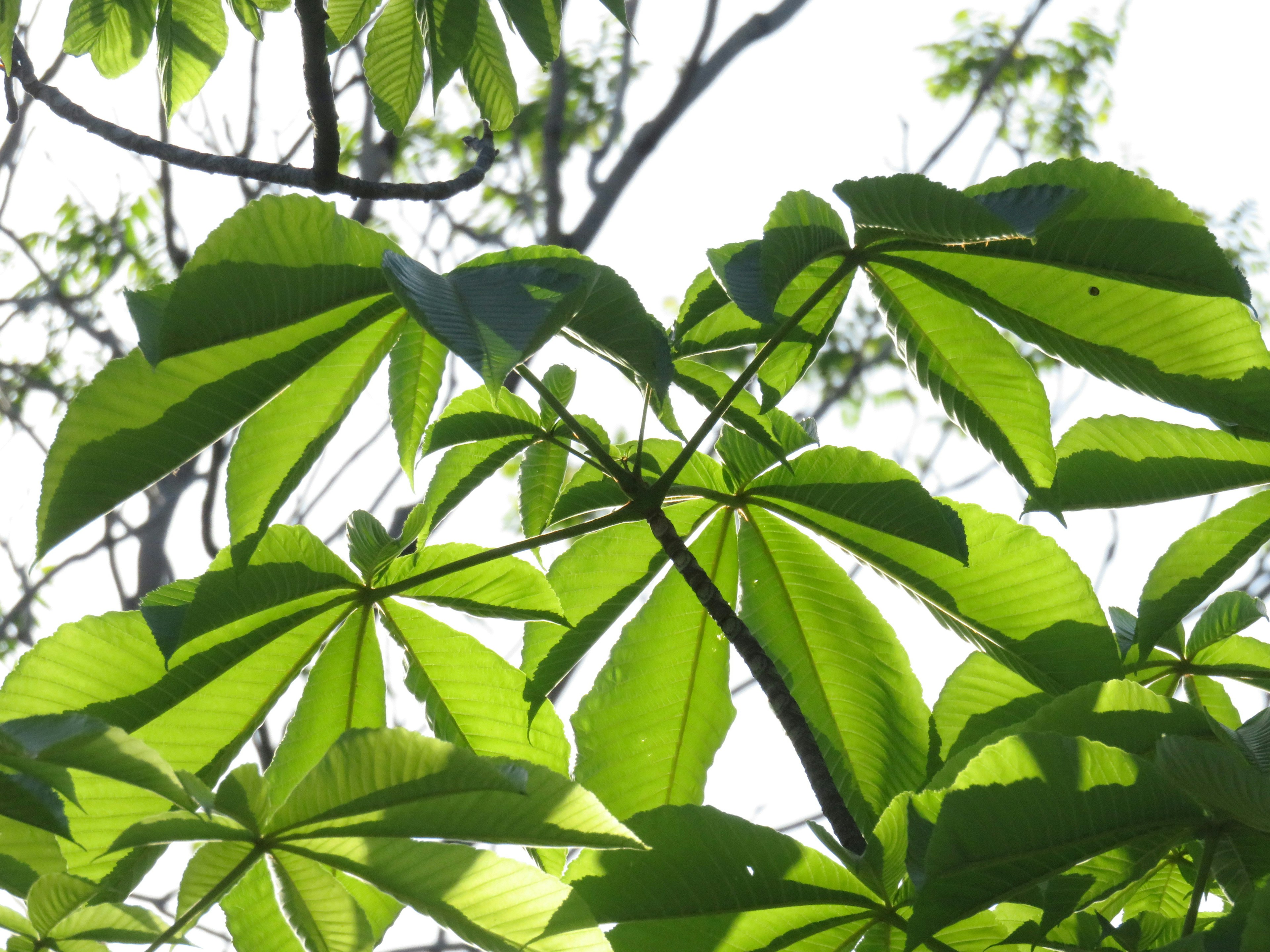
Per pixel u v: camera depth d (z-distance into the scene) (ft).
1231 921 4.79
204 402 5.26
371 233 5.27
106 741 4.66
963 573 5.74
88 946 4.91
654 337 5.21
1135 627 5.88
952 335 5.73
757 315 5.29
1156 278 5.45
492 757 4.87
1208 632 5.78
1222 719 5.83
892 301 5.75
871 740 5.86
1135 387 5.63
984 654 5.83
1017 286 5.60
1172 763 4.83
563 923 4.91
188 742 5.55
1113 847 4.95
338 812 4.87
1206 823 4.98
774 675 5.43
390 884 4.93
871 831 5.79
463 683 5.79
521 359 4.89
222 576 5.44
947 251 5.59
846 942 5.13
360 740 4.83
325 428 5.48
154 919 4.91
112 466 5.21
